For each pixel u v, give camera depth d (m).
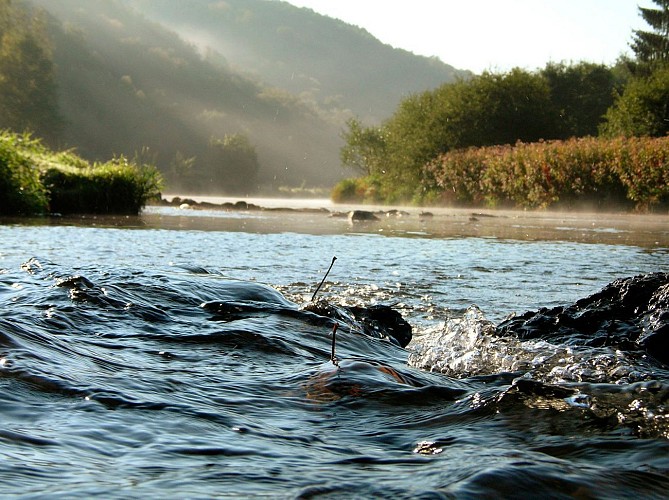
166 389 2.25
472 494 1.39
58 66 117.81
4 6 93.31
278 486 1.43
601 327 3.84
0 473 1.39
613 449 1.75
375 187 45.22
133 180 19.83
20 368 2.18
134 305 3.55
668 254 9.58
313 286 6.13
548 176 29.20
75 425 1.78
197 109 135.12
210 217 18.75
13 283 3.93
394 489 1.42
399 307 5.31
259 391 2.34
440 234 13.41
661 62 57.12
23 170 16.42
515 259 8.70
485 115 40.12
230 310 3.78
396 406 2.20
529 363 3.18
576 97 56.28
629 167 26.72
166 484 1.41
